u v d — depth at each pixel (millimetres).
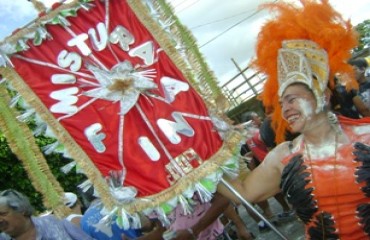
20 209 2506
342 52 1692
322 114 1696
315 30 1685
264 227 4902
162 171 2131
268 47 1771
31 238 2561
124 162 2162
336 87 1835
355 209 1620
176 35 2234
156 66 2229
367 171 1592
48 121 2182
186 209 2076
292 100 1707
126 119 2197
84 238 2684
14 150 2191
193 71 2203
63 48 2238
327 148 1683
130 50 2248
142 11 2268
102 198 2127
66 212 2271
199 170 2090
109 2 2283
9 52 2172
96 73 2227
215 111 2156
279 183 1874
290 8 1749
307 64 1688
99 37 2260
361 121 1685
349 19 1721
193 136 2145
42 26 2201
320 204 1673
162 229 2672
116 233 2789
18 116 2186
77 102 2205
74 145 2178
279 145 1853
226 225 4703
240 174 2068
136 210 2088
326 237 1697
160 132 2178
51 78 2215
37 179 2229
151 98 2215
